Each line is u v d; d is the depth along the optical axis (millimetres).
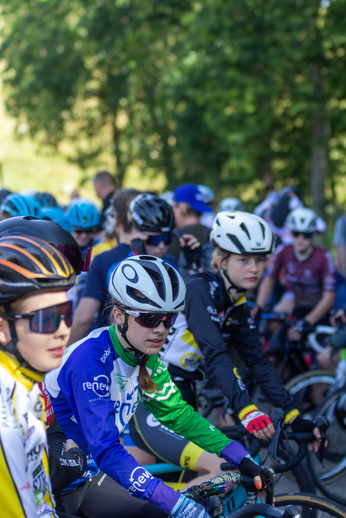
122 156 25625
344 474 3463
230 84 14734
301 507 2240
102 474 2076
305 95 14859
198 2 15492
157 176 25297
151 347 1895
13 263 1293
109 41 19609
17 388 1325
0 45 22984
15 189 37625
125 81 22750
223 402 3527
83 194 29891
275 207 6152
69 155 26594
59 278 1325
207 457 2367
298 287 4719
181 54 18516
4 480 1263
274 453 2137
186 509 1685
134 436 2619
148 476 1721
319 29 14094
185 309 2551
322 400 3723
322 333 4398
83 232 3779
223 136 16703
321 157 16281
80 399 1823
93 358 1895
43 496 1398
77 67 22172
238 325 2699
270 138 17000
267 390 2631
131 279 1854
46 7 21344
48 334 1315
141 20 19031
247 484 1943
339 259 5863
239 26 13992
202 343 2480
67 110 23297
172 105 20922
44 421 1443
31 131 24672
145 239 3127
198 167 21812
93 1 19406
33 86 22188
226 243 2541
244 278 2551
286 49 13609
